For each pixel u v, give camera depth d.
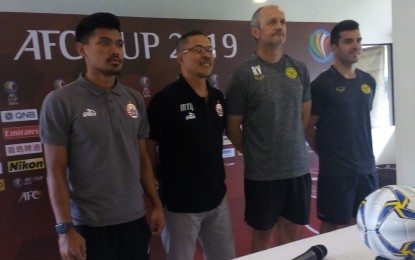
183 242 1.74
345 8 3.23
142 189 1.60
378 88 3.57
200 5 2.57
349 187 2.02
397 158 1.42
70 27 1.95
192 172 1.71
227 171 2.44
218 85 2.38
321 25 2.74
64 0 2.14
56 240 1.95
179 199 1.72
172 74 2.25
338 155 2.01
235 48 2.43
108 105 1.46
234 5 2.70
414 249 0.77
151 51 2.17
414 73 1.30
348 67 2.05
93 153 1.42
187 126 1.70
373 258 0.97
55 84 1.93
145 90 2.17
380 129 3.64
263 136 1.79
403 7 1.31
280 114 1.79
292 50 2.64
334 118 2.01
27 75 1.86
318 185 2.13
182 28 2.26
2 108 1.81
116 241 1.47
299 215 1.89
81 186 1.44
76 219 1.45
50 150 1.39
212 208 1.77
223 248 1.85
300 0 2.98
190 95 1.73
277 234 2.11
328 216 2.07
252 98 1.78
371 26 3.43
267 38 1.76
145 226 1.57
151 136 1.74
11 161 1.83
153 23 2.17
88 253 1.43
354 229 1.18
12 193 1.84
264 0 2.81
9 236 1.84
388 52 3.55
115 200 1.45
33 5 2.06
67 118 1.39
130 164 1.50
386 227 0.79
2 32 1.80
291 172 1.83
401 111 1.37
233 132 1.88
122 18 2.08
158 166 1.82
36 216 1.90
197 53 1.73
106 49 1.44
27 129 1.87
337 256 0.99
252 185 1.84
